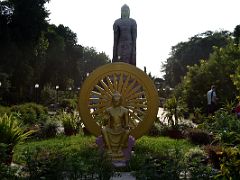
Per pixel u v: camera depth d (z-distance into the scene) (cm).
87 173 695
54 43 5081
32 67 4294
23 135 1028
